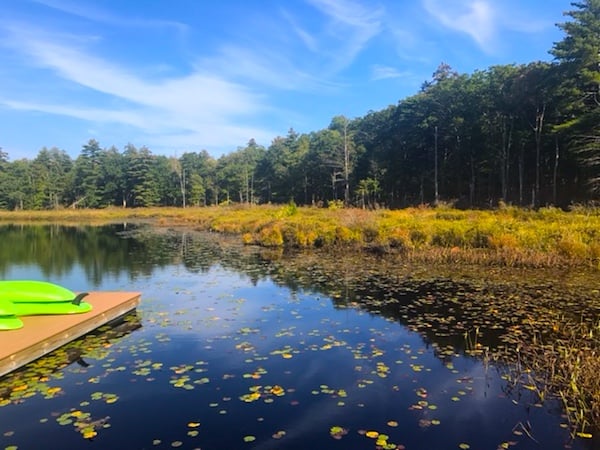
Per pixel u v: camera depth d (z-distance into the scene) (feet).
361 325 21.91
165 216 151.64
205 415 12.91
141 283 33.91
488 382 15.14
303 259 45.03
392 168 137.49
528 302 25.67
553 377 14.99
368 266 39.60
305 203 168.66
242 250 54.13
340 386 14.84
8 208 204.23
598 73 74.49
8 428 12.22
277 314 24.13
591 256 37.11
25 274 39.09
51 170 243.40
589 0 79.20
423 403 13.61
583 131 82.33
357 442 11.44
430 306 25.27
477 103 114.83
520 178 98.73
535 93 95.55
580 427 12.18
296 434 11.84
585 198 85.30
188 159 241.14
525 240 41.22
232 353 18.06
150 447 11.25
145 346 18.93
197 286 32.35
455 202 105.19
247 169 215.72
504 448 11.17
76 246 62.49
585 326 20.25
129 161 227.40
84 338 19.95
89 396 14.16
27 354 16.70
